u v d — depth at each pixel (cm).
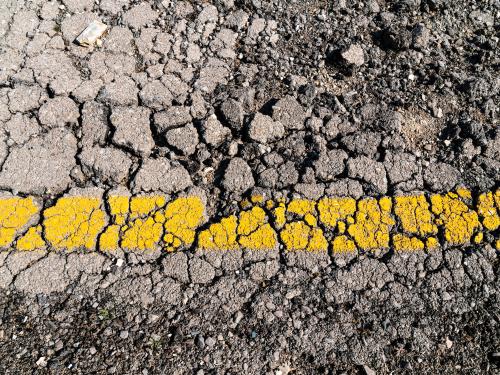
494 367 66
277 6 95
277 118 82
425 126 84
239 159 79
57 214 73
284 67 88
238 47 90
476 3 98
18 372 63
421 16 96
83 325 66
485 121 85
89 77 84
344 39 91
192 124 81
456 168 80
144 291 69
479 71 89
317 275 71
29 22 89
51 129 79
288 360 65
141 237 73
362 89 87
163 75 86
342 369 65
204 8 94
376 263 72
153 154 79
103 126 80
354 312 69
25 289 68
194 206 75
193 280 70
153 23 91
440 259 73
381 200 77
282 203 76
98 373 63
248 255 72
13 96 81
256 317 68
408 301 70
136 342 65
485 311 70
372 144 81
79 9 92
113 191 76
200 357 65
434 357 67
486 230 75
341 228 74
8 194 75
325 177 78
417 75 89
